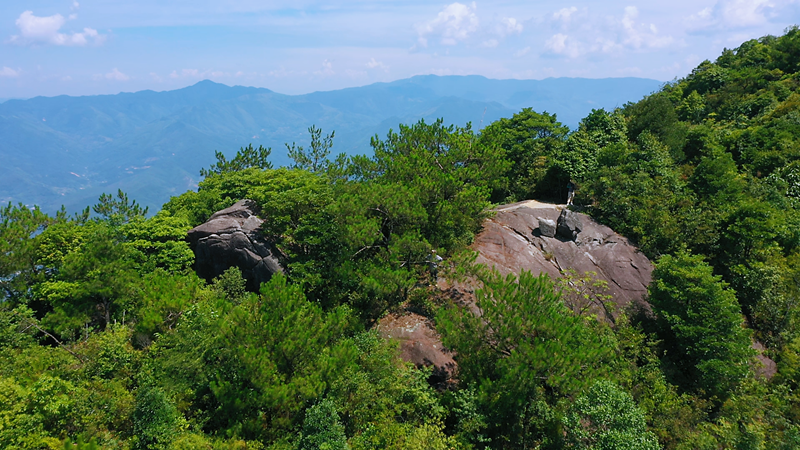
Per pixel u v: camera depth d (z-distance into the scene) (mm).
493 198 47156
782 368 25078
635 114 53938
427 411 16781
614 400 15680
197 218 33500
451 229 26578
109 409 15797
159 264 26516
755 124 50562
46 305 24406
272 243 27266
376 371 17500
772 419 20500
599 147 41125
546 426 17484
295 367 16469
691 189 35750
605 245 30609
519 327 16406
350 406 16328
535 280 18141
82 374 17578
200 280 22672
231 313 16328
